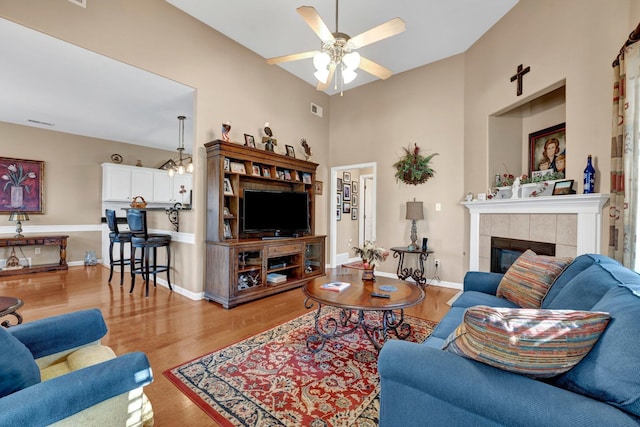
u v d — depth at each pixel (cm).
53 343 137
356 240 692
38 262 553
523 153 383
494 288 232
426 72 459
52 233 573
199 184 368
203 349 237
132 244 389
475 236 382
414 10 337
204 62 371
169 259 398
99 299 363
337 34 232
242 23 366
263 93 448
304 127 525
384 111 507
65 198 588
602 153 239
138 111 465
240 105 414
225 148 358
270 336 261
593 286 131
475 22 360
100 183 632
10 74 334
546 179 297
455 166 431
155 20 326
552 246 278
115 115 486
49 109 457
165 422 155
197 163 365
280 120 477
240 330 274
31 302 350
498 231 347
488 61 375
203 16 356
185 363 215
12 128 533
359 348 239
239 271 356
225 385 188
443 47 413
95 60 301
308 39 398
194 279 366
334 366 212
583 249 246
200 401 173
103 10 289
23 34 258
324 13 340
